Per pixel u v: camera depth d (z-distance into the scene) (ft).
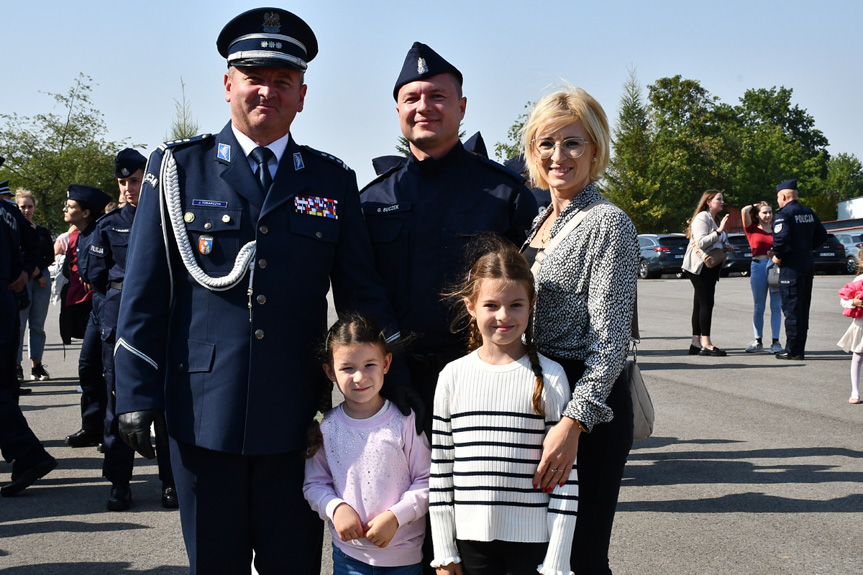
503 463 7.47
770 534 12.33
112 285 14.64
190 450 7.76
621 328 7.47
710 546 11.86
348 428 8.13
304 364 8.03
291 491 8.02
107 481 15.81
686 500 14.01
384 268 9.29
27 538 12.60
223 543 7.77
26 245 19.95
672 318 44.21
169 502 14.15
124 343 7.69
